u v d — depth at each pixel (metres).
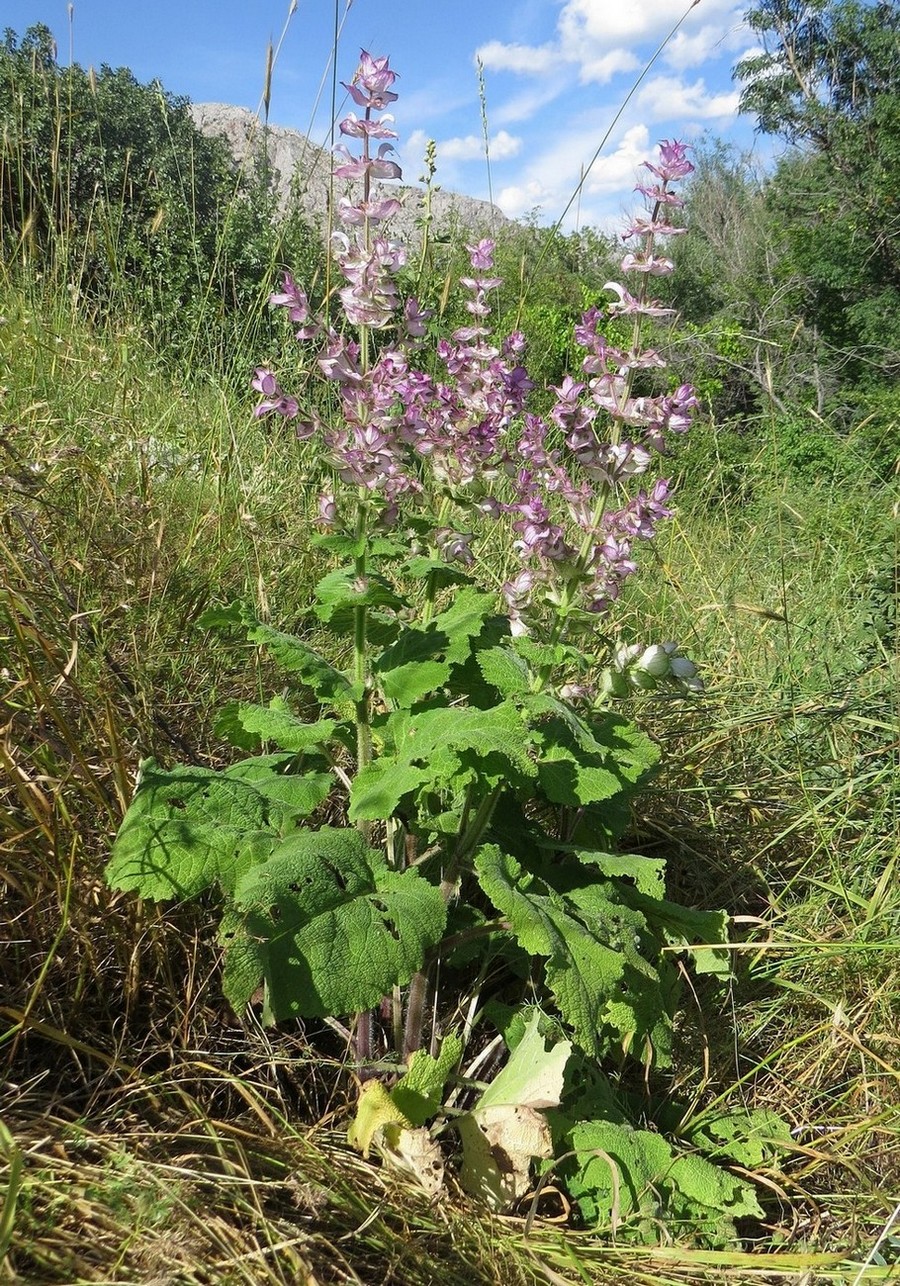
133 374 4.77
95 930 2.14
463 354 2.61
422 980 2.26
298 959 1.80
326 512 2.24
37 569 2.78
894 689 3.96
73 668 2.31
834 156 17.50
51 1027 1.98
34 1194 1.59
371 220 2.25
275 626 3.43
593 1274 1.89
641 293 2.29
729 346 13.42
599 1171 2.10
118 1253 1.56
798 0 17.39
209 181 9.77
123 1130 1.86
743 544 6.01
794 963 2.76
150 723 2.60
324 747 2.69
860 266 16.36
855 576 5.43
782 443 9.25
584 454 2.29
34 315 4.55
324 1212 1.80
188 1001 2.13
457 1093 2.28
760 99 18.25
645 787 3.24
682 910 2.66
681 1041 2.73
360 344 2.28
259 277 6.36
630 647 2.50
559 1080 2.03
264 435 4.62
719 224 23.17
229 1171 1.79
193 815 2.08
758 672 4.44
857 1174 2.26
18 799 2.19
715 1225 2.13
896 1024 2.73
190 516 3.83
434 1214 1.90
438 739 2.11
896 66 16.84
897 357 14.97
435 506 2.82
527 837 2.60
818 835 3.34
